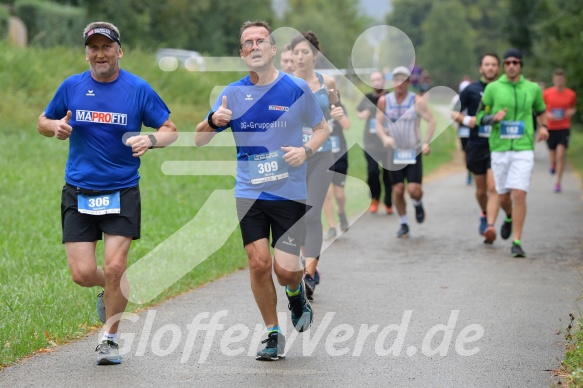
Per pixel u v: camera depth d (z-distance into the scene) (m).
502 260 23.92
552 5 66.94
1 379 13.25
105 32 14.07
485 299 19.00
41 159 40.16
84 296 18.61
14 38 77.44
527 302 18.69
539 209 35.06
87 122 14.22
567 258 24.12
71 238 14.34
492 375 13.53
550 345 15.27
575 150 69.00
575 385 12.65
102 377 13.40
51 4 91.56
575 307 18.20
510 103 24.45
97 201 14.16
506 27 99.44
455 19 184.12
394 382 13.20
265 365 14.12
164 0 116.69
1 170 36.34
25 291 18.67
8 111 48.31
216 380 13.29
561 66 70.88
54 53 59.75
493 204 26.20
